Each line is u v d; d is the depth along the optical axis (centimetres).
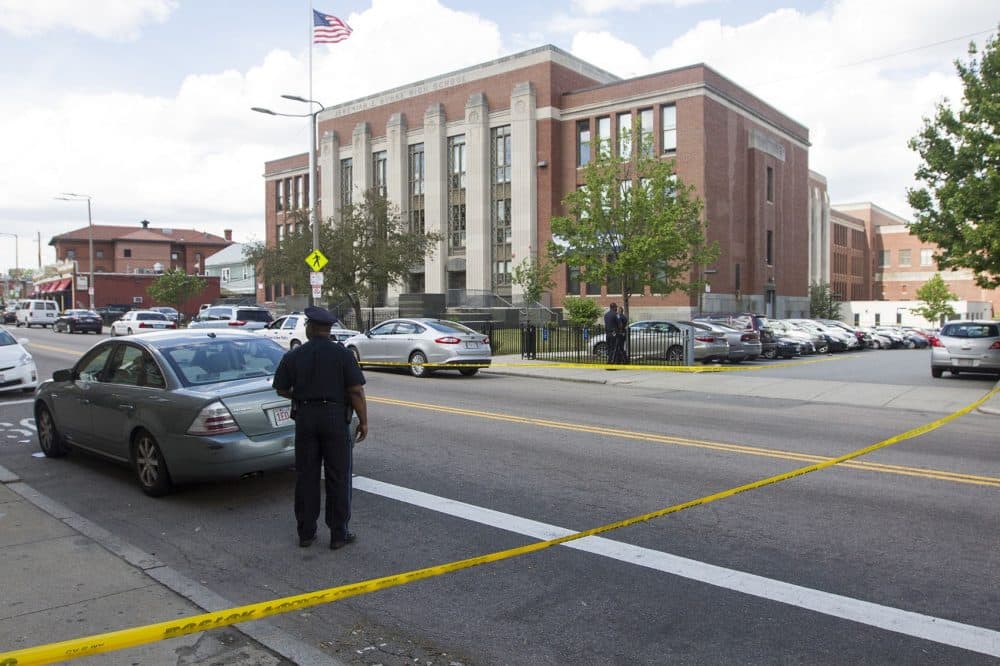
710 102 3888
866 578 503
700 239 2891
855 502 682
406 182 4981
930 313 6469
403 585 502
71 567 520
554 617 452
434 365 1825
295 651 402
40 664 371
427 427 1083
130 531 627
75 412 839
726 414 1250
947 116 1969
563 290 4291
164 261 8888
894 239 8600
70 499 728
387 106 5084
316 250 2556
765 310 4488
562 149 4319
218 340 803
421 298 3688
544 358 2328
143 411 730
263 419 713
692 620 444
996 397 1450
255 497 732
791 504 677
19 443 1006
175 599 468
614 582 502
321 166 5500
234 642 413
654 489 736
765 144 4475
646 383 1753
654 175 2764
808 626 433
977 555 543
